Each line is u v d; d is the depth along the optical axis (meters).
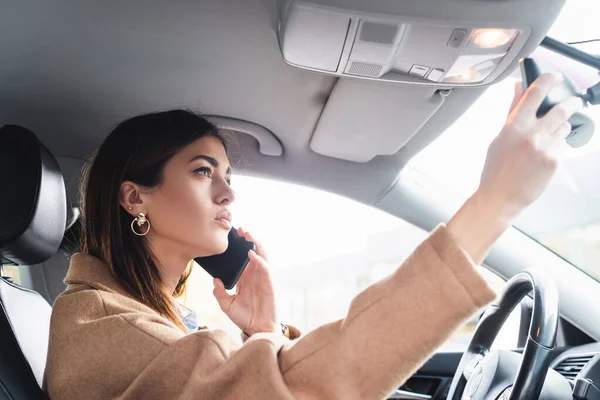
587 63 1.33
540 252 1.95
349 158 1.90
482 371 1.30
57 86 1.59
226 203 1.41
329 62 1.34
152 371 0.98
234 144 1.90
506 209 0.85
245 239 1.61
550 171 0.84
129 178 1.39
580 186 2.06
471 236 0.86
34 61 1.49
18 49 1.44
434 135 1.74
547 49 1.35
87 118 1.74
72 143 1.85
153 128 1.41
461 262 0.83
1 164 1.27
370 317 0.86
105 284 1.27
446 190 2.03
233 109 1.74
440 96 1.52
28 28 1.38
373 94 1.53
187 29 1.38
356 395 0.85
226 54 1.47
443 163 1.97
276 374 0.88
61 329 1.12
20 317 1.31
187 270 1.64
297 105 1.67
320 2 1.15
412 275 0.85
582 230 1.99
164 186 1.38
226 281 1.59
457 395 1.41
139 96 1.66
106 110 1.71
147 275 1.34
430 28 1.19
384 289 0.87
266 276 1.57
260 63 1.50
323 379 0.86
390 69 1.37
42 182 1.27
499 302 1.40
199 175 1.39
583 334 1.92
